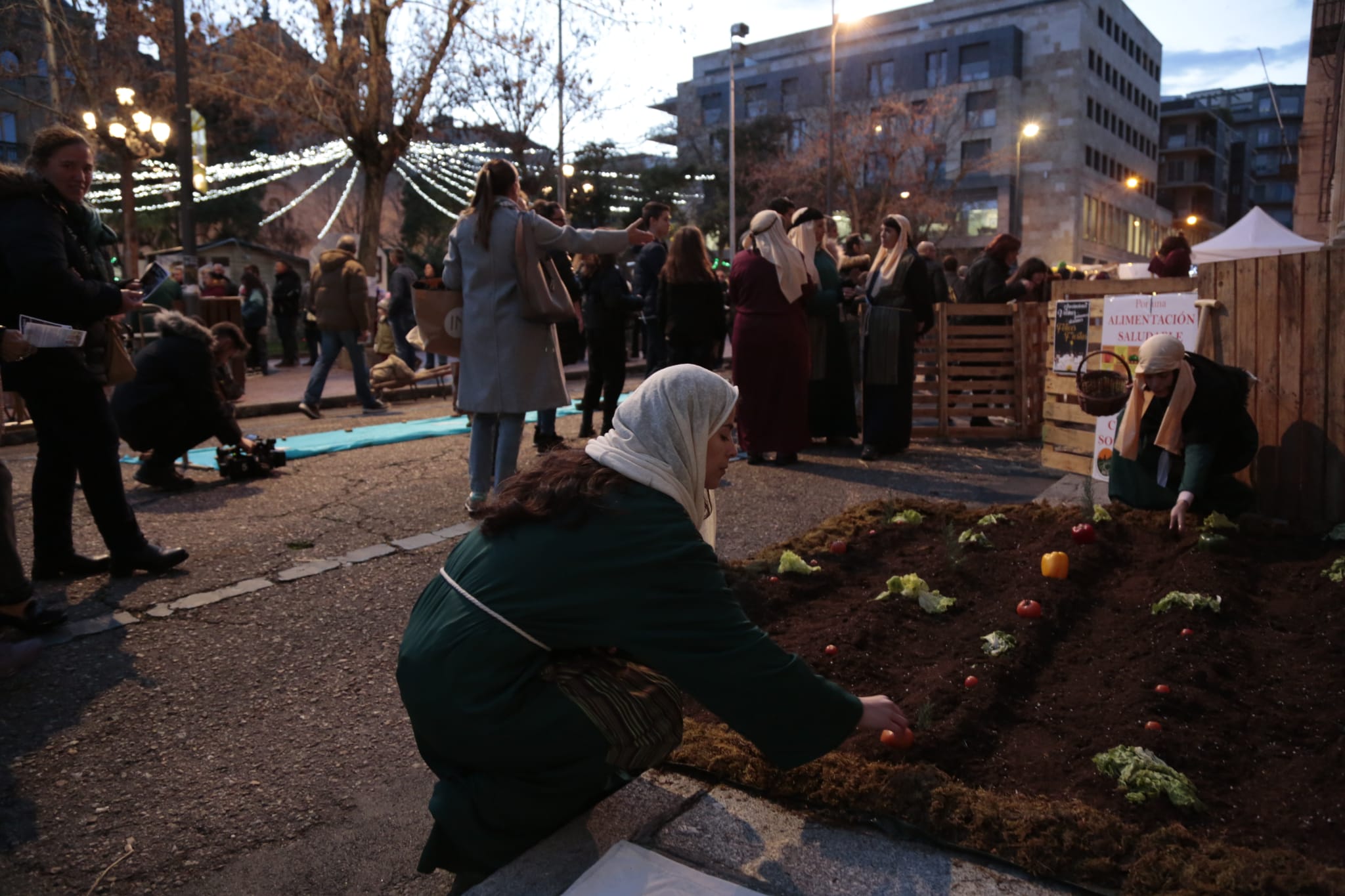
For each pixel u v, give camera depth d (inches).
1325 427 189.6
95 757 120.6
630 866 83.8
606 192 1820.9
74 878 97.7
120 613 167.5
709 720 118.2
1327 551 173.2
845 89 2389.3
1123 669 127.6
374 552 204.1
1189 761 103.3
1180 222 2970.0
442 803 87.6
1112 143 2500.0
